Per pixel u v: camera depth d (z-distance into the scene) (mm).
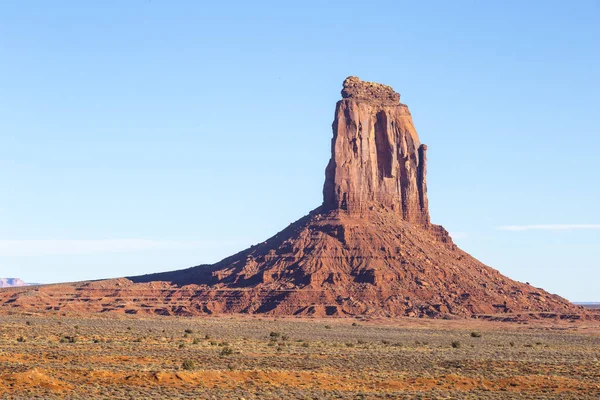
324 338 187750
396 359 133750
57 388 91938
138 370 106812
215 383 99875
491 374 116562
